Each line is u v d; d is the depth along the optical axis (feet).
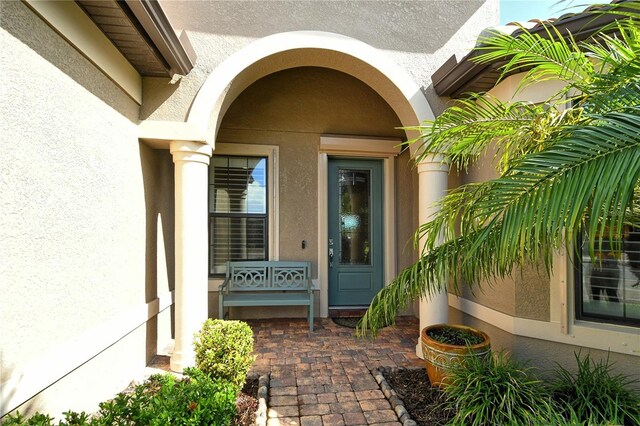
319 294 15.83
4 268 5.00
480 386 7.22
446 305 10.64
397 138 16.46
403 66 10.78
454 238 6.77
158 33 7.41
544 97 9.00
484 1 11.42
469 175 11.18
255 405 8.02
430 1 11.07
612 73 5.50
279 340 12.69
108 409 5.22
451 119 7.85
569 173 4.25
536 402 6.99
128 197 9.02
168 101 9.68
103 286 7.70
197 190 10.00
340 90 15.92
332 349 11.82
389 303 7.07
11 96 5.14
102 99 7.68
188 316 9.84
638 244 8.28
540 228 4.33
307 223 15.88
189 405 5.65
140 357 9.83
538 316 9.16
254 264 14.87
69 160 6.50
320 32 10.36
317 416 7.73
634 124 4.12
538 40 6.75
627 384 7.77
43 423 4.47
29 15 5.49
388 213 16.56
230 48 10.00
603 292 8.70
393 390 8.79
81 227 6.86
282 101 15.60
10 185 5.12
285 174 15.74
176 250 10.01
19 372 5.24
